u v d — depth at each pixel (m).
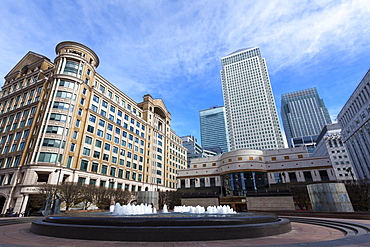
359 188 28.88
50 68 48.72
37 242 8.07
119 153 54.34
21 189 34.53
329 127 109.88
